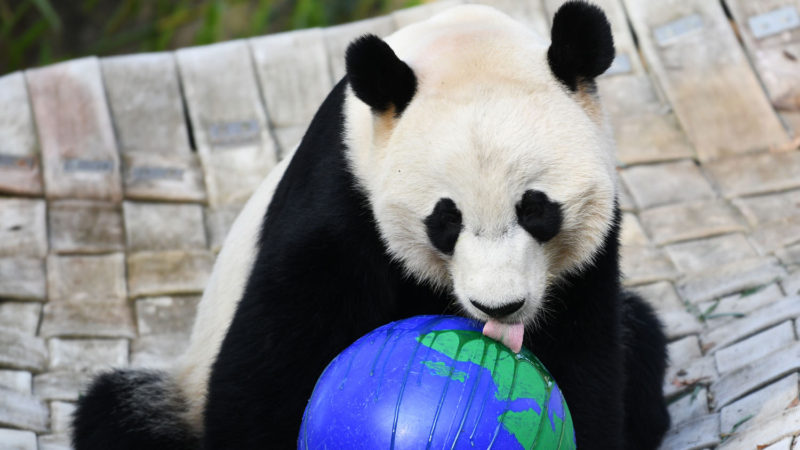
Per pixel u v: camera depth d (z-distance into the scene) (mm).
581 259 7000
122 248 11680
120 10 22188
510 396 6086
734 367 9102
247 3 22375
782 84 13117
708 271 11062
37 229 11664
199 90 13273
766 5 13750
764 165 12398
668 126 12922
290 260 7246
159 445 8969
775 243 11305
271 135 12977
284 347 7359
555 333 7617
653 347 8977
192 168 12648
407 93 6777
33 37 20203
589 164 6648
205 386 8609
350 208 7141
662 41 13555
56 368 10195
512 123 6449
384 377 6156
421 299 7664
